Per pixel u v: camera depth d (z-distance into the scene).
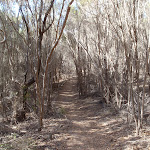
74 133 6.83
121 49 8.64
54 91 17.88
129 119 7.00
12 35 10.21
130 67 5.91
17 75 9.60
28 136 6.03
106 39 9.49
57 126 7.57
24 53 10.53
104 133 6.73
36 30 6.19
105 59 10.23
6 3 6.90
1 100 8.36
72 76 30.27
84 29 12.42
